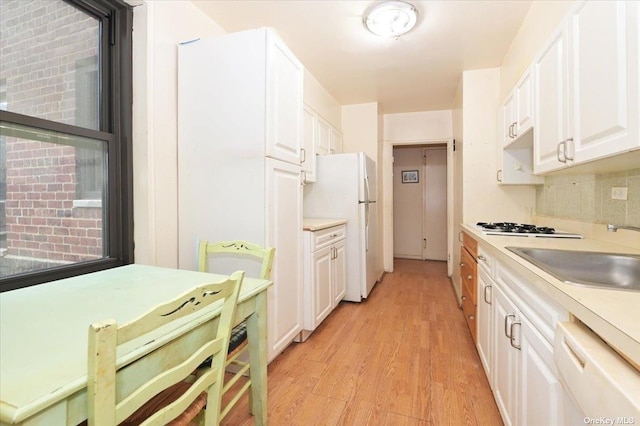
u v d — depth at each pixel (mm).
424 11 2150
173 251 1874
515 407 1188
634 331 577
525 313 1108
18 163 1304
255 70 1744
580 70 1288
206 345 926
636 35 938
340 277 3014
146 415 904
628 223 1502
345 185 3221
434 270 4711
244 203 1781
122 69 1679
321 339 2334
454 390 1684
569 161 1396
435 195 5496
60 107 1461
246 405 1565
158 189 1762
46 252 1408
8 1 1283
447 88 3600
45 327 833
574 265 1359
